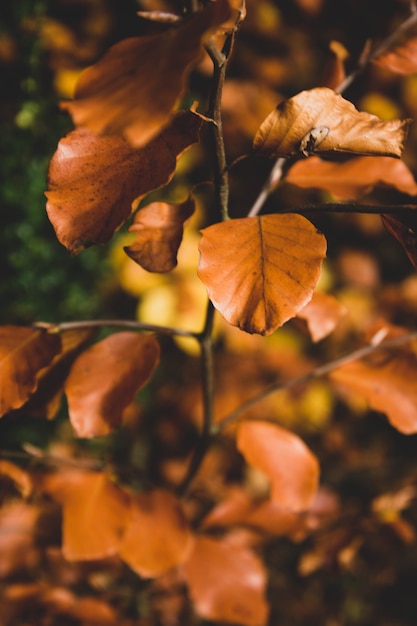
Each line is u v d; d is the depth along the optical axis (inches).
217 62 13.9
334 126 14.2
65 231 14.4
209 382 18.9
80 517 18.5
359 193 18.6
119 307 42.7
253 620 20.2
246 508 22.2
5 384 16.6
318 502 24.9
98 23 41.5
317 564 22.2
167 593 26.4
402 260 50.3
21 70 38.0
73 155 14.5
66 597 21.3
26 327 17.3
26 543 21.6
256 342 42.1
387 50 18.6
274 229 14.7
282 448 20.0
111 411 17.5
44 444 38.6
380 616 36.6
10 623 20.8
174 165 14.2
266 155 14.7
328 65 18.7
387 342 19.7
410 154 45.3
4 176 36.4
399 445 49.3
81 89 11.9
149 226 15.4
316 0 44.5
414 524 36.6
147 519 19.3
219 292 14.1
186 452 44.4
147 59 11.7
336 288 47.5
